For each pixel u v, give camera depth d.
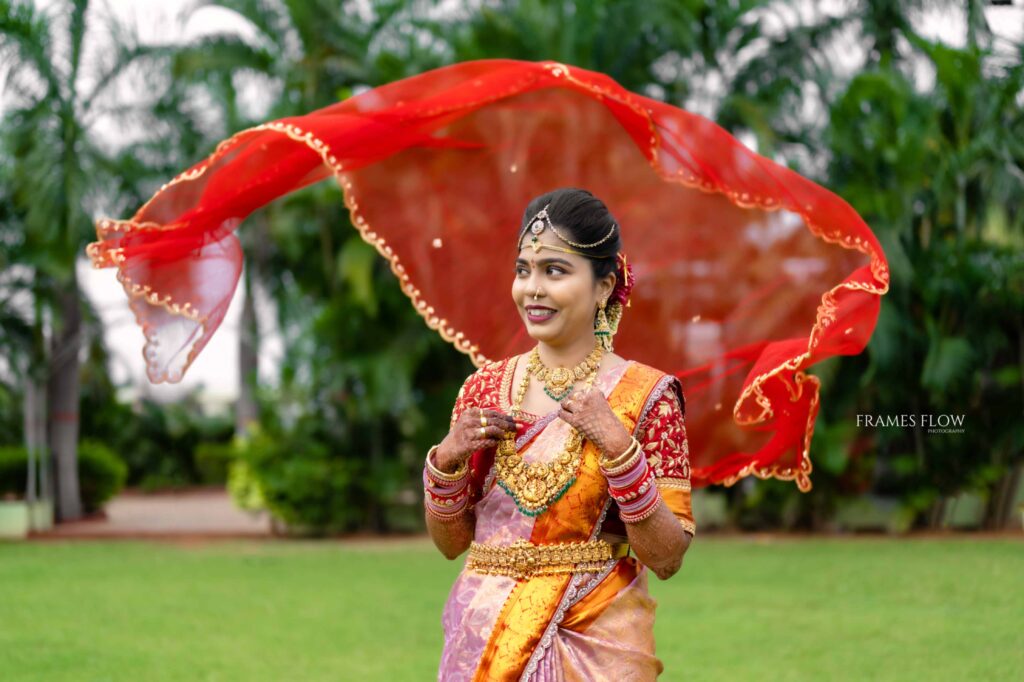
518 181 3.49
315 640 6.50
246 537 13.29
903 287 12.11
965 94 11.84
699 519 13.28
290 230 12.98
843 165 12.64
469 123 3.40
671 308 3.49
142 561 10.51
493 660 2.28
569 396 2.38
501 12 12.93
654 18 12.28
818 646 6.10
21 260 12.85
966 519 12.83
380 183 3.41
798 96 13.59
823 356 2.93
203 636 6.64
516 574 2.32
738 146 3.26
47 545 12.21
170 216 2.96
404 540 12.84
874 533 12.54
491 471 2.39
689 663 5.70
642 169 3.53
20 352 13.74
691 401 3.39
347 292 13.43
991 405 12.42
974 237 12.38
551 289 2.36
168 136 13.74
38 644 6.38
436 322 3.45
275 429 13.77
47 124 12.77
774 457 3.17
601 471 2.29
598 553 2.31
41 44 12.69
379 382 12.54
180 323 2.96
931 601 7.60
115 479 16.88
